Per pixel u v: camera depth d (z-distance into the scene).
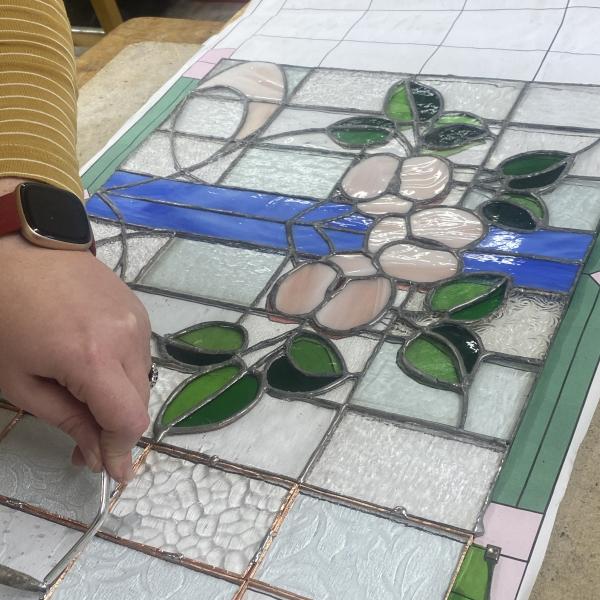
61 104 0.57
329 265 0.71
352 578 0.50
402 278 0.69
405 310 0.66
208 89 0.96
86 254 0.52
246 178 0.83
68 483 0.57
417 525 0.52
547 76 0.88
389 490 0.54
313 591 0.49
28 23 0.59
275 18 1.07
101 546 0.54
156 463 0.58
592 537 0.52
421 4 1.04
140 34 1.15
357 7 1.06
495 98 0.87
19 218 0.49
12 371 0.49
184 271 0.74
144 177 0.86
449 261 0.69
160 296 0.71
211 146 0.88
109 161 0.89
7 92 0.55
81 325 0.47
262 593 0.50
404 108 0.88
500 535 0.51
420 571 0.49
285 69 0.97
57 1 0.63
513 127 0.83
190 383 0.63
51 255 0.49
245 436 0.59
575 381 0.58
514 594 0.48
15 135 0.53
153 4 1.73
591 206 0.72
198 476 0.57
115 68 1.09
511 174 0.77
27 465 0.59
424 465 0.55
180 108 0.94
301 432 0.58
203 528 0.54
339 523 0.53
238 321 0.68
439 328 0.64
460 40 0.96
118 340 0.48
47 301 0.47
